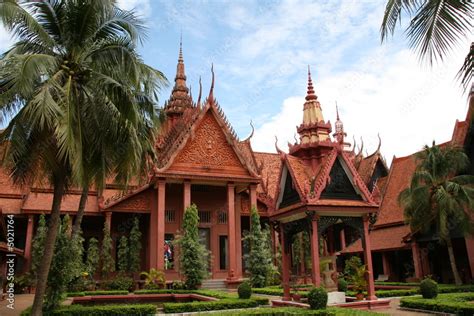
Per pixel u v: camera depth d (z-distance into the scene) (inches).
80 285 1011.9
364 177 1652.3
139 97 716.0
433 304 605.3
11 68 526.6
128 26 629.6
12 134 538.0
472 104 484.4
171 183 1262.3
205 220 1337.4
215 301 683.4
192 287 1027.9
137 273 1230.3
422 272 1184.2
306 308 556.7
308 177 681.6
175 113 1622.8
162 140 1457.9
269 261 1098.1
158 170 1183.6
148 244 1323.8
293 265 1211.9
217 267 1301.7
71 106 542.6
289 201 693.3
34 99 499.8
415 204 1083.9
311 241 618.5
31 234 1164.5
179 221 1318.9
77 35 605.0
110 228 1311.5
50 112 490.6
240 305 674.2
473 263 1084.5
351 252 1369.3
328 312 509.7
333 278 724.7
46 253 572.4
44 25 609.9
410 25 363.6
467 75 369.7
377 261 1492.4
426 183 1083.9
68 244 630.5
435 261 1307.8
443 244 1139.9
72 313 580.1
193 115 1305.4
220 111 1306.6
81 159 538.3
